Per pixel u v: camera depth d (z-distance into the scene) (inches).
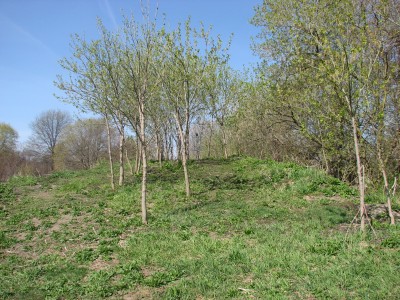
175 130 1182.3
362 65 463.8
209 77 762.8
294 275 305.0
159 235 461.4
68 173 1051.9
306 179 726.5
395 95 614.9
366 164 684.1
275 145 1088.8
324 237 406.0
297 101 752.3
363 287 271.0
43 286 331.6
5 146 2412.6
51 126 2783.0
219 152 1608.0
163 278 326.6
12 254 438.9
